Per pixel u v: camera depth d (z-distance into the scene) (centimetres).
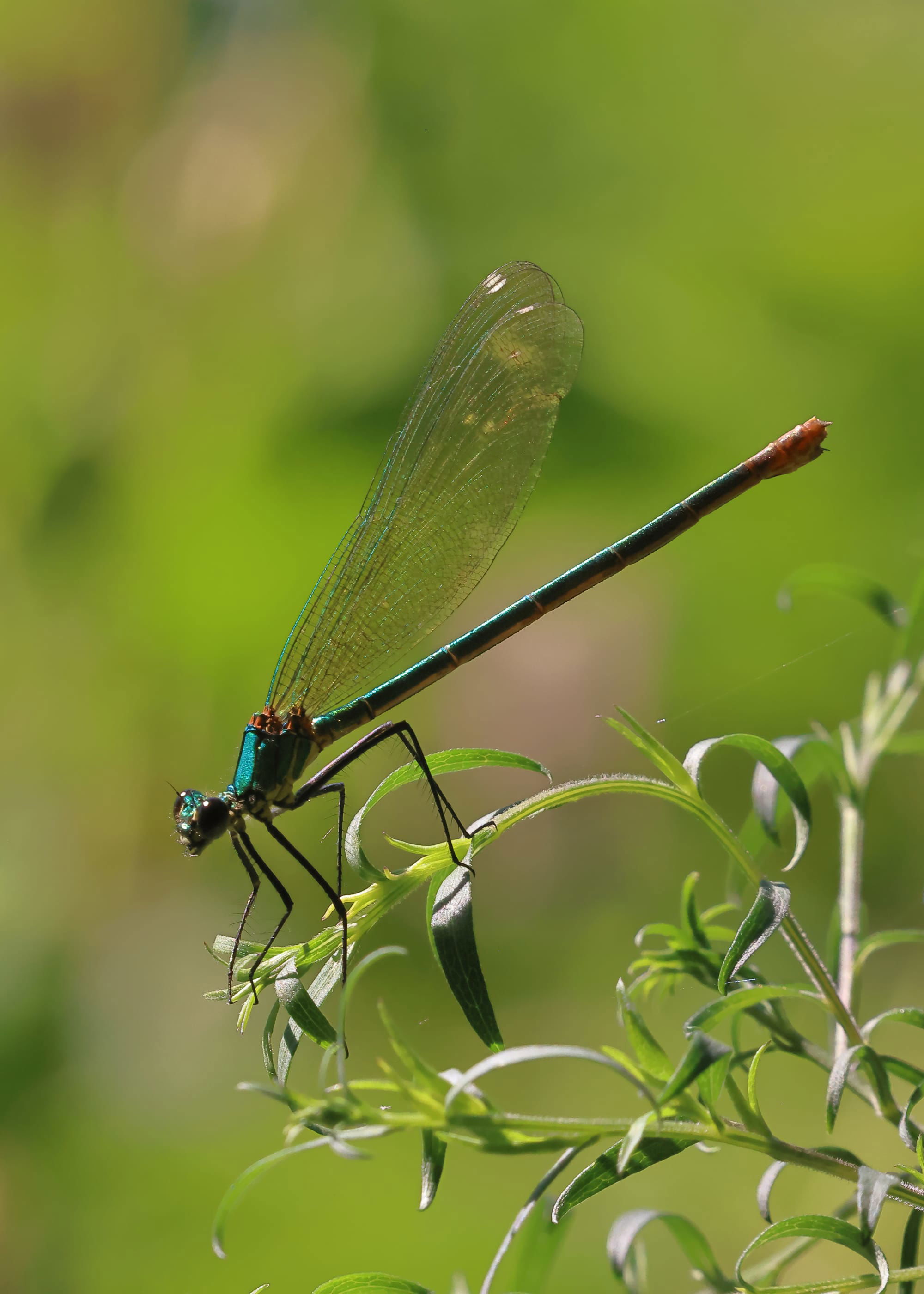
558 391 91
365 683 91
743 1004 81
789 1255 88
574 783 88
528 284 91
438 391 91
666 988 88
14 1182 94
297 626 91
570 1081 94
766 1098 93
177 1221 94
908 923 94
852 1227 81
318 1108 75
